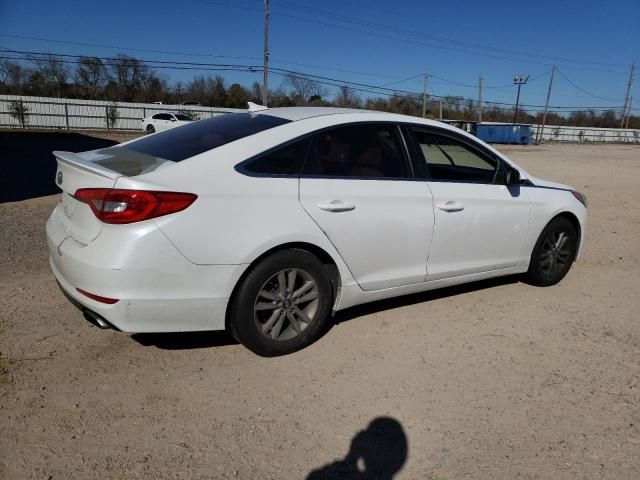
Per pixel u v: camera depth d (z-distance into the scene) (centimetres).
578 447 276
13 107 3722
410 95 6306
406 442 274
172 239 295
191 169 311
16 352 340
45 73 5481
